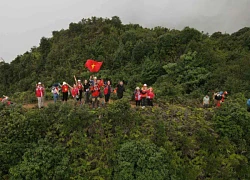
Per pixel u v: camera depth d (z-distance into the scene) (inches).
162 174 444.1
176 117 578.6
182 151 506.6
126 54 1348.4
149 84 1146.0
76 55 1433.3
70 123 518.3
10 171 461.1
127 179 446.0
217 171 491.5
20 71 1561.3
